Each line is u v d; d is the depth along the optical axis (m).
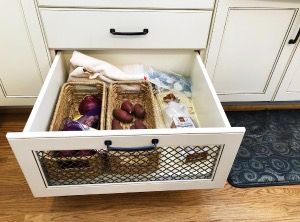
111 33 0.99
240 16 1.00
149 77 1.13
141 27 0.99
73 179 0.86
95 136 0.69
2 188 1.05
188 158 0.84
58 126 0.94
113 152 0.80
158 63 1.16
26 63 1.07
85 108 1.04
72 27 0.97
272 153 1.24
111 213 0.99
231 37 1.06
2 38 0.99
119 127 0.97
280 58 1.15
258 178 1.12
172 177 0.87
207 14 0.98
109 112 0.96
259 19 1.02
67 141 0.70
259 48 1.11
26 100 1.21
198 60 1.05
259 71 1.19
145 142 0.73
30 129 0.73
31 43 1.01
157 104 1.11
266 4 0.97
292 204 1.05
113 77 1.07
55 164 0.81
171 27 1.00
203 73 0.99
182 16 0.97
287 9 1.00
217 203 1.04
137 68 1.12
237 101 1.32
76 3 0.91
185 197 1.05
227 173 0.85
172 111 1.04
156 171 0.87
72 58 1.03
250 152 1.23
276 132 1.34
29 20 0.95
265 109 1.46
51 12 0.93
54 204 1.00
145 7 0.94
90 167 0.84
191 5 0.95
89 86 1.08
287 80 1.24
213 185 0.90
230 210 1.02
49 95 0.91
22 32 0.98
